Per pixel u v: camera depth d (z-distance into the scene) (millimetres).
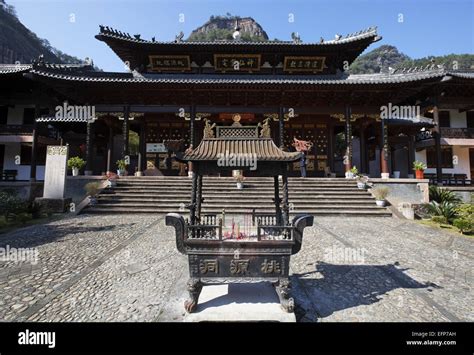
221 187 15328
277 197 5020
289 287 3744
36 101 19734
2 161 22094
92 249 7156
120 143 28594
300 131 21844
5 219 10312
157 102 18469
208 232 3971
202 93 18109
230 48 19906
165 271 5617
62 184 13391
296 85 16875
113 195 14039
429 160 23141
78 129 22609
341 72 21078
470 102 21062
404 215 12992
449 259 6742
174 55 20219
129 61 21797
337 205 13789
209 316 3596
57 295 4504
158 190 14828
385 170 18078
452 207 12352
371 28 18750
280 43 19984
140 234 8867
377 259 6656
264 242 3709
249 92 17969
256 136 4672
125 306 4133
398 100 18469
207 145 4539
